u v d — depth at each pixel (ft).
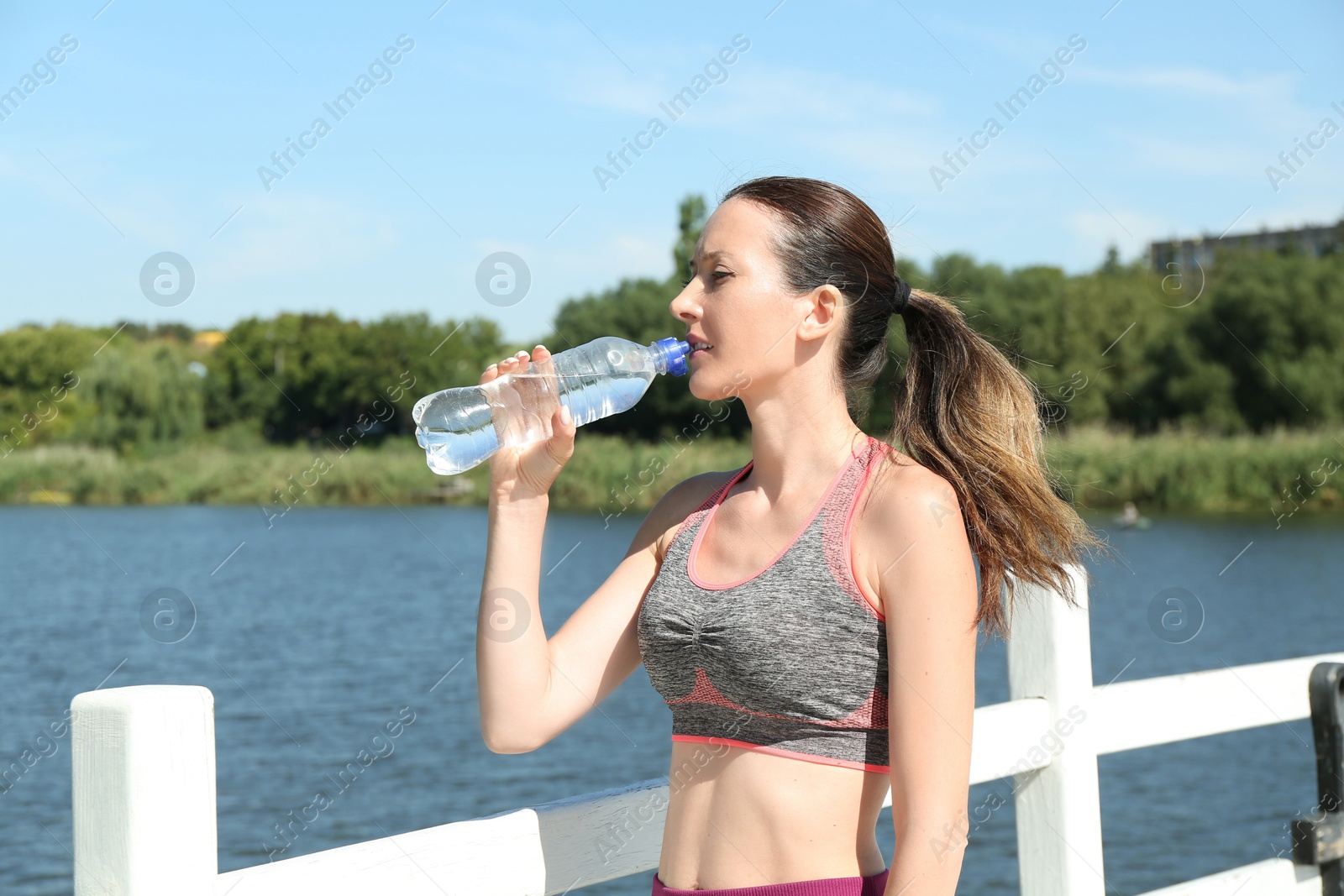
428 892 3.93
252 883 3.57
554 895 4.29
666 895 4.30
